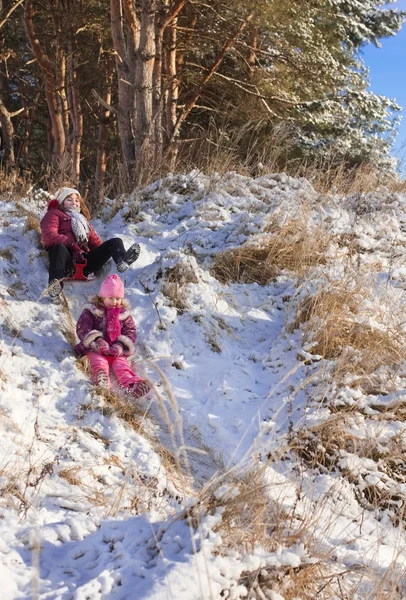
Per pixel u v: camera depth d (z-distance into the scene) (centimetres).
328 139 1847
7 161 1535
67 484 337
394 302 564
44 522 298
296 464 401
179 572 232
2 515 293
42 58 1554
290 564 256
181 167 902
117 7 1112
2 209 661
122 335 493
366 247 668
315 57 1555
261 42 1678
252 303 600
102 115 1873
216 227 694
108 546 268
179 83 1653
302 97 1645
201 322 549
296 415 446
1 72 1988
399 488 399
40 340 494
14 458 340
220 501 268
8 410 382
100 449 380
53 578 253
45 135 2622
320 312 540
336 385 461
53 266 557
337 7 1656
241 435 438
